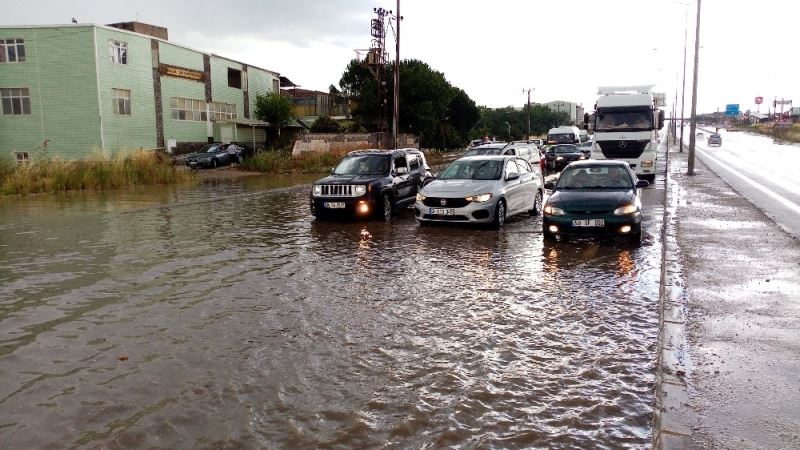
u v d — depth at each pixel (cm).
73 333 580
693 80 2491
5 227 1282
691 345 516
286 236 1179
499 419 398
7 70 3259
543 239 1110
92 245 1065
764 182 2225
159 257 957
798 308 614
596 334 569
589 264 892
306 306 671
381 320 618
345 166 1487
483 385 452
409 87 4691
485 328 589
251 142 4741
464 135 6600
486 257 955
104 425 392
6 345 548
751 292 676
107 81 3306
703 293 675
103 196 1973
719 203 1516
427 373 476
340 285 771
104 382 462
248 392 441
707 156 4325
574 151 3203
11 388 453
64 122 3281
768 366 467
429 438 373
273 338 562
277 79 5381
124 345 545
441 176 1362
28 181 2055
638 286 754
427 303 681
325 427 387
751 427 371
